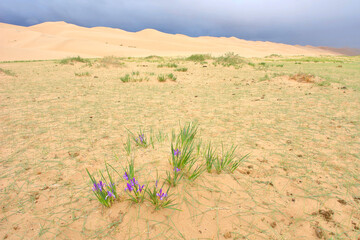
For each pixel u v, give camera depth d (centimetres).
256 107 499
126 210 169
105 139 312
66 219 163
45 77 925
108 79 919
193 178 209
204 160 245
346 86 738
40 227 156
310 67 1566
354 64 1984
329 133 340
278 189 201
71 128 356
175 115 437
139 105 515
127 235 148
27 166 237
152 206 173
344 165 246
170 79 930
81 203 179
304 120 404
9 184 205
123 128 359
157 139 307
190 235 150
